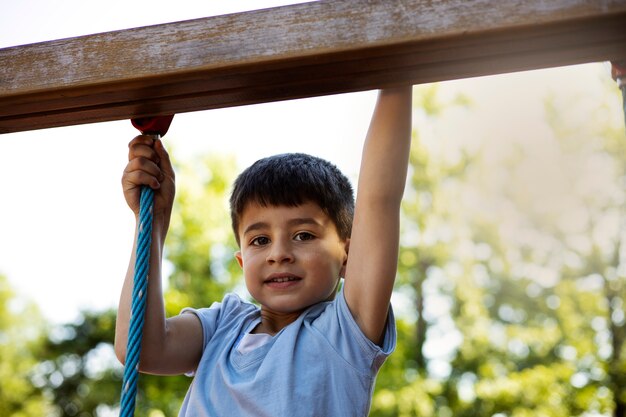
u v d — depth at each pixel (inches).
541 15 47.0
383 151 62.5
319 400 61.9
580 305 493.7
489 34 48.0
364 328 64.1
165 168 66.3
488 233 550.3
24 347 725.9
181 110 59.4
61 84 55.3
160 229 67.0
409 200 538.3
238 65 51.6
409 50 49.8
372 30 49.5
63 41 56.3
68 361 684.7
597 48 49.6
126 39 54.8
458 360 541.3
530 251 533.0
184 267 466.6
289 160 73.1
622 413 461.7
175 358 68.9
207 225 473.1
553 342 518.0
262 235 69.6
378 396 466.6
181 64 52.8
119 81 54.2
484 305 565.6
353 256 64.8
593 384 467.8
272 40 51.3
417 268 554.9
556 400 466.9
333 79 53.7
